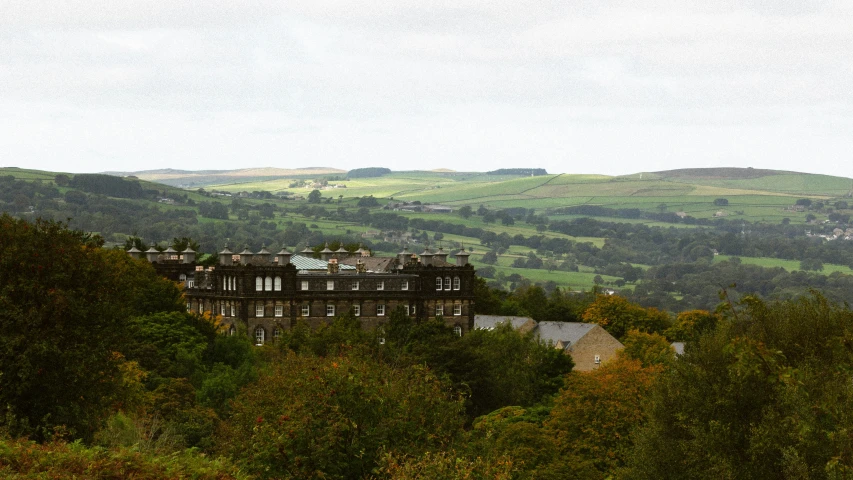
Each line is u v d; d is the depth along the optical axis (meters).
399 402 63.25
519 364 170.12
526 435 103.06
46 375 74.00
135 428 83.31
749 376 69.44
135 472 56.12
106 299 80.88
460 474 56.62
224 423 94.00
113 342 80.06
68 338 77.19
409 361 143.12
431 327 177.75
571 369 175.75
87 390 76.44
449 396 69.94
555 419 121.94
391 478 56.53
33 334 74.44
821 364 71.56
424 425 63.59
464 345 153.12
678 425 75.88
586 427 117.25
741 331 77.06
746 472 68.31
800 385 62.69
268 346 168.25
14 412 71.75
